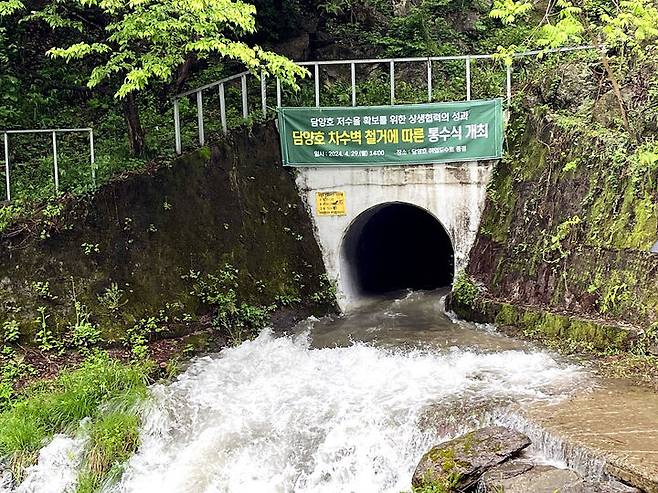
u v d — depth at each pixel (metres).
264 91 15.11
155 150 13.88
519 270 13.02
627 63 13.40
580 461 7.33
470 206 14.56
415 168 14.65
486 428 8.30
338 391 9.99
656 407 8.54
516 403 8.91
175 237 12.72
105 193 12.16
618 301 10.86
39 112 15.92
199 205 13.25
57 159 12.86
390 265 20.98
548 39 12.08
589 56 14.04
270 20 18.55
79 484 8.30
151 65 11.70
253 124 14.70
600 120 12.95
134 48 13.08
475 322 13.45
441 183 14.61
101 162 12.88
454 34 20.19
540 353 11.09
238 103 16.88
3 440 8.64
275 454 8.69
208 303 12.66
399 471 8.38
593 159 12.23
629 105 12.68
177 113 13.72
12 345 10.76
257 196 14.29
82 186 12.16
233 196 13.83
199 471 8.46
